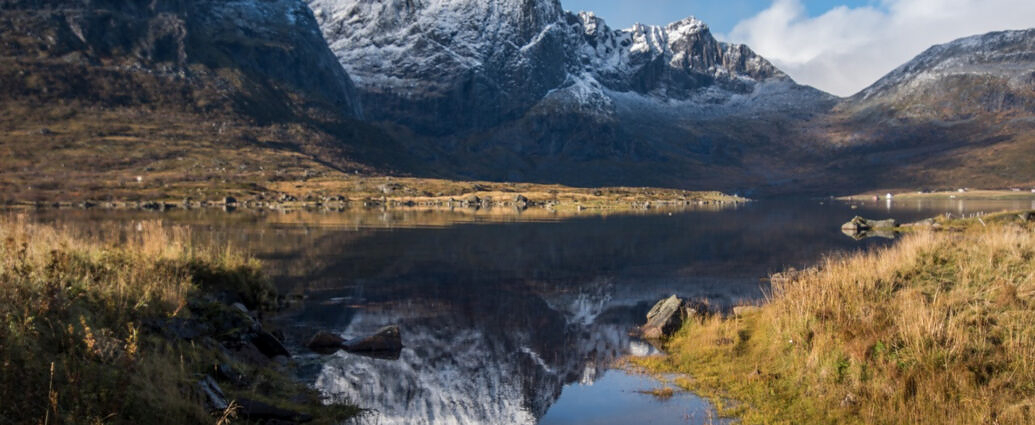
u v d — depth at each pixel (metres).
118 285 13.14
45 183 128.50
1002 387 10.30
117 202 116.50
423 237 54.47
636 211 118.75
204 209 105.75
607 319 21.64
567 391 13.52
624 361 15.86
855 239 53.34
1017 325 11.62
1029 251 15.97
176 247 19.59
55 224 54.75
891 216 94.69
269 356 15.28
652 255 42.50
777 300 16.59
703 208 140.12
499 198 153.00
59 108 186.38
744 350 15.32
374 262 36.84
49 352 9.21
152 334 11.91
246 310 17.86
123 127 185.88
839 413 11.04
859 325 12.70
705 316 18.92
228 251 22.47
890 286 15.07
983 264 15.38
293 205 124.44
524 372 15.06
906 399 10.83
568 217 92.44
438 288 28.16
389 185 168.12
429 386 13.82
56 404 7.71
